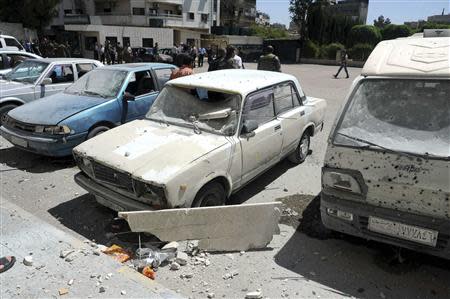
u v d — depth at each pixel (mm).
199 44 48594
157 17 50375
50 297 3047
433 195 3039
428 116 3395
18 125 6094
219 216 3756
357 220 3383
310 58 38156
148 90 7234
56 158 6477
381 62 3865
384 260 3697
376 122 3533
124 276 3324
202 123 4676
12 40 13781
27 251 3654
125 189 3951
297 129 5754
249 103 4730
